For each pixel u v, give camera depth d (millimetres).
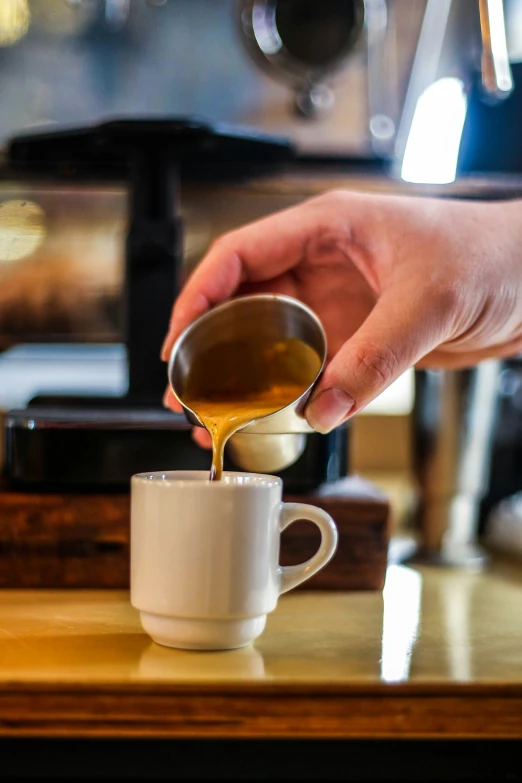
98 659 562
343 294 706
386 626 625
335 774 540
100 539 680
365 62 942
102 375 1135
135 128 719
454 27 872
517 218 646
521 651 587
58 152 775
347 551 690
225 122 954
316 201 676
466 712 541
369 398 581
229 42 940
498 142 859
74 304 872
